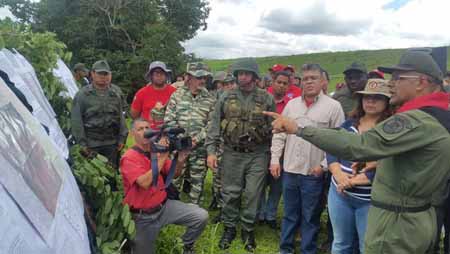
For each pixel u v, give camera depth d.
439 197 2.96
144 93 5.80
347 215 3.19
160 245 3.74
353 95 4.43
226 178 4.21
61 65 5.60
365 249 2.37
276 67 5.88
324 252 4.32
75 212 2.20
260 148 4.14
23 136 1.88
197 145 4.68
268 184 4.93
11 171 1.55
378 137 2.03
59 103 4.05
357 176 3.02
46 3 21.94
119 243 2.84
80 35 21.22
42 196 1.74
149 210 3.21
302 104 3.74
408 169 2.12
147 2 21.95
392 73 2.26
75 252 1.85
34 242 1.45
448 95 2.17
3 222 1.30
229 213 4.25
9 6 21.89
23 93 2.52
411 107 2.14
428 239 2.18
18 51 3.26
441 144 2.01
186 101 4.75
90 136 4.70
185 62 22.53
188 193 6.03
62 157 2.50
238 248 4.22
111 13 21.81
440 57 2.55
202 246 4.23
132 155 3.16
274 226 4.90
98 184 2.95
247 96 4.08
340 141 2.07
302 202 3.84
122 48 22.17
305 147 3.72
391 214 2.21
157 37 21.17
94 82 4.76
